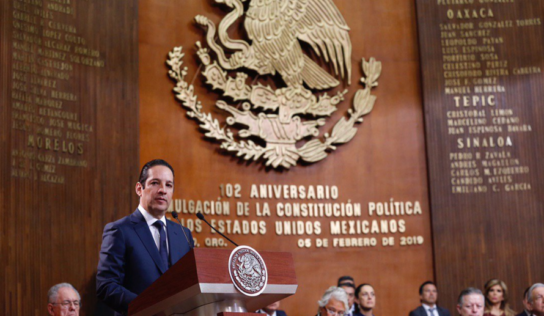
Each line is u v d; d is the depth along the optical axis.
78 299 5.25
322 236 8.49
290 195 8.47
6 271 6.18
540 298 6.05
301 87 8.65
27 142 6.61
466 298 5.61
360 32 9.09
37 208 6.57
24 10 6.85
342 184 8.66
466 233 8.52
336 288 5.09
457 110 8.78
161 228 3.74
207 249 2.78
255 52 8.51
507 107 8.77
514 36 8.91
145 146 7.79
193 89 8.15
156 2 8.20
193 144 8.12
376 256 8.56
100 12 7.50
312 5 8.88
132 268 3.56
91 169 7.09
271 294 2.93
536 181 8.59
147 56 8.01
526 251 8.45
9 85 6.57
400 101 8.95
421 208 8.72
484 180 8.63
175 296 2.79
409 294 8.51
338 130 8.69
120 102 7.45
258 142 8.49
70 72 7.12
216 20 8.50
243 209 8.25
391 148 8.83
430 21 8.98
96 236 6.98
